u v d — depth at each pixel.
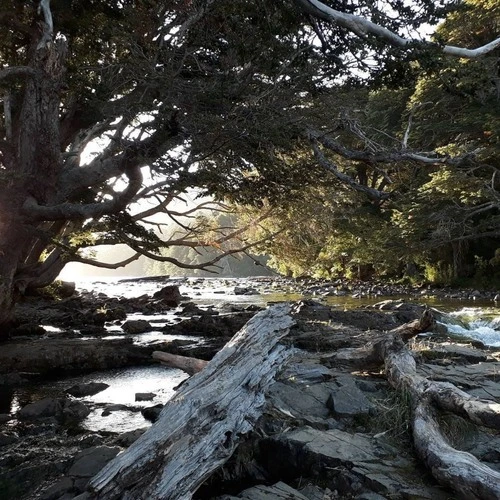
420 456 4.55
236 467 4.95
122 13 10.58
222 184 10.73
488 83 11.48
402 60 9.25
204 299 29.52
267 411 5.61
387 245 30.45
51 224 14.27
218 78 8.37
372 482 4.20
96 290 40.41
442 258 34.88
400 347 7.04
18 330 14.97
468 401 4.95
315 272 46.34
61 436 6.65
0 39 12.56
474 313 19.25
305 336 10.48
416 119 29.45
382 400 5.94
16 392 9.27
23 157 10.42
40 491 5.05
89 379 10.33
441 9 9.79
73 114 12.41
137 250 14.57
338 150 9.38
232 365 5.24
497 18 27.09
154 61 8.40
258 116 8.41
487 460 4.55
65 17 11.34
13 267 11.58
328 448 4.74
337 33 10.03
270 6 9.30
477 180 24.48
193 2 9.30
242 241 19.22
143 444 3.96
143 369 11.28
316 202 16.83
